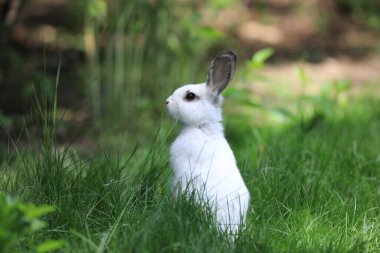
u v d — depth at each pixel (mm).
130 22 12992
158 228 6410
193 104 7426
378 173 9180
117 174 7566
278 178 8102
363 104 14078
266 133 11688
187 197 6805
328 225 7457
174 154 7359
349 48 19531
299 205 7824
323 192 8234
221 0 13445
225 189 6984
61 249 6180
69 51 16391
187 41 13578
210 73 7473
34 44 16734
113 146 10859
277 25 20578
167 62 13797
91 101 13141
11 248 5988
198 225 6480
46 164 7418
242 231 6672
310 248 6727
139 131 12055
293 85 16078
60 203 6926
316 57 18531
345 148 10102
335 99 12930
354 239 7020
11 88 14211
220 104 7578
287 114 11125
